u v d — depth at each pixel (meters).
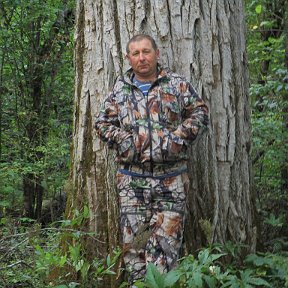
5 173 7.32
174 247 3.76
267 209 6.02
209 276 3.45
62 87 8.91
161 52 4.16
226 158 4.33
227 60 4.33
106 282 4.14
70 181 4.53
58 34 8.68
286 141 6.32
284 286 3.94
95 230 4.29
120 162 3.86
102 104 3.92
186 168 3.92
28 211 7.96
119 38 4.23
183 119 3.84
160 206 3.78
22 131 8.48
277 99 6.77
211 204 4.25
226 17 4.34
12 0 8.05
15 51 8.59
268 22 8.27
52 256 3.90
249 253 4.40
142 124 3.72
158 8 4.14
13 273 4.12
